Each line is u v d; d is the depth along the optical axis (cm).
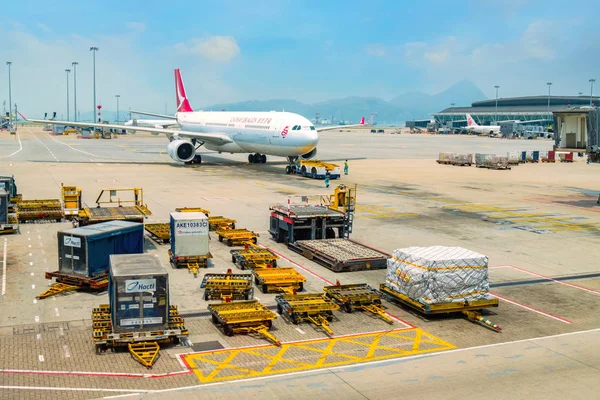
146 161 8556
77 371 1683
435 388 1600
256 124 7150
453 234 3666
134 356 1788
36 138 15838
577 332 2058
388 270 2430
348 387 1603
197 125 9200
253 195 5106
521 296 2466
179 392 1559
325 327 2048
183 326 1938
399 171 7700
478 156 8375
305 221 3269
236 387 1594
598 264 2991
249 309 2123
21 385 1582
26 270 2741
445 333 2047
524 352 1872
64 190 4000
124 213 3447
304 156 7019
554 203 5012
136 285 1844
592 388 1608
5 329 2000
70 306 2255
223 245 3328
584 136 4462
